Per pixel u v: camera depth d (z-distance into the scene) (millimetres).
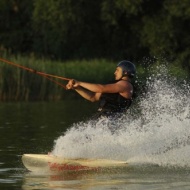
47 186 30062
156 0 128250
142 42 129375
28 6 144875
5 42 144500
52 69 95312
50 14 130125
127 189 29297
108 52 139125
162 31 126125
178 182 30625
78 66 101125
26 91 90938
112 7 129000
